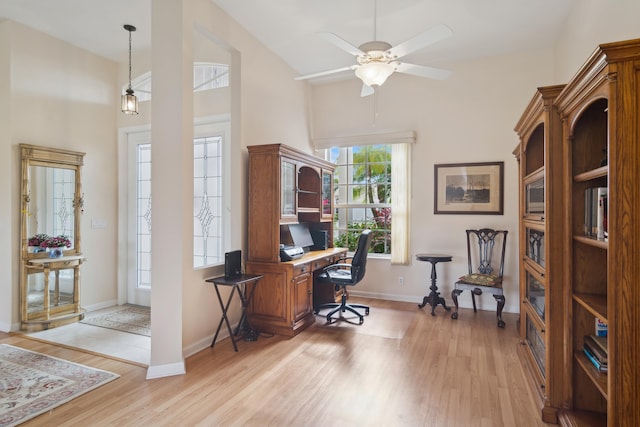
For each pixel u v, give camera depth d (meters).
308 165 4.14
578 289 2.03
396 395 2.37
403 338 3.42
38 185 3.80
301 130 4.89
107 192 4.53
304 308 3.72
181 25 2.79
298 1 3.18
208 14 3.13
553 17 3.43
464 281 3.96
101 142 4.46
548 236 2.11
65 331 3.63
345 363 2.86
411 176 4.71
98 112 4.42
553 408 2.08
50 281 3.87
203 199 4.16
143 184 4.55
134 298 4.63
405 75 4.75
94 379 2.57
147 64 4.41
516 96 4.23
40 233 3.81
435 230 4.59
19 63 3.65
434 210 4.59
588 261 2.02
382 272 4.90
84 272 4.28
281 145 3.48
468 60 4.42
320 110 5.22
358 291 5.04
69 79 4.11
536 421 2.09
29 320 3.67
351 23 3.56
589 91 1.65
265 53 4.04
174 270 2.74
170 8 2.78
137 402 2.28
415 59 4.41
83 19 3.60
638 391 1.39
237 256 3.39
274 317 3.52
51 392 2.39
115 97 4.63
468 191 4.43
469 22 3.52
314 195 4.41
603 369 1.73
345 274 4.16
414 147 4.71
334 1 3.18
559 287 2.09
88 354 3.04
